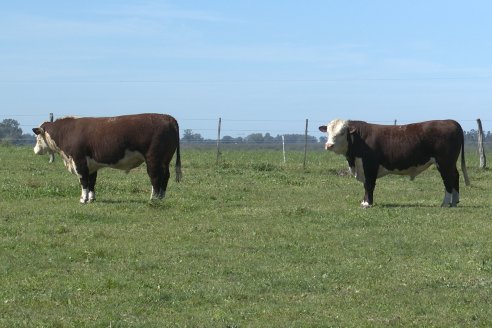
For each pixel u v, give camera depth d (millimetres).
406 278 12609
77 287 11758
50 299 11117
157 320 10203
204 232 16375
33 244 14852
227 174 29125
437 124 20609
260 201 21688
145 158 20688
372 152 20500
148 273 12797
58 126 20984
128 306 10836
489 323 10266
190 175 28281
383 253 14516
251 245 15109
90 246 14734
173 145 20859
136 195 22406
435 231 16688
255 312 10648
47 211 18844
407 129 20641
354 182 27312
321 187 25625
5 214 18344
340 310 10812
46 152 22047
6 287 11750
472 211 19609
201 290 11719
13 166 29812
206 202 21031
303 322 10188
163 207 19375
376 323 10211
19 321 10023
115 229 16562
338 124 20500
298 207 19688
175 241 15422
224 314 10492
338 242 15453
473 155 42812
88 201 20828
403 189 25406
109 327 9820
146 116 20734
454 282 12344
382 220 17922
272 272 12938
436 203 21625
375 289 11930
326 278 12555
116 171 29000
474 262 13688
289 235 16109
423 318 10461
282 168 32125
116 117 20828
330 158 40250
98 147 20594
